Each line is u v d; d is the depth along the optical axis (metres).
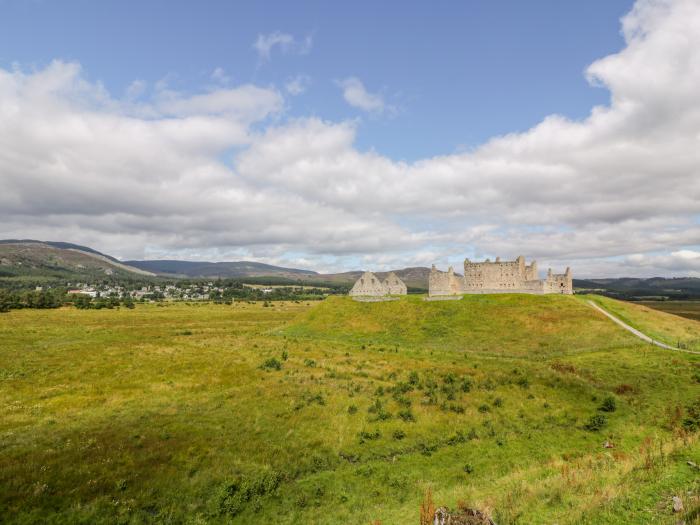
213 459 29.34
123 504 23.78
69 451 29.08
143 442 31.19
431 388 46.97
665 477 20.70
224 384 47.69
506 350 71.50
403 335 86.81
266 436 33.84
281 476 28.25
